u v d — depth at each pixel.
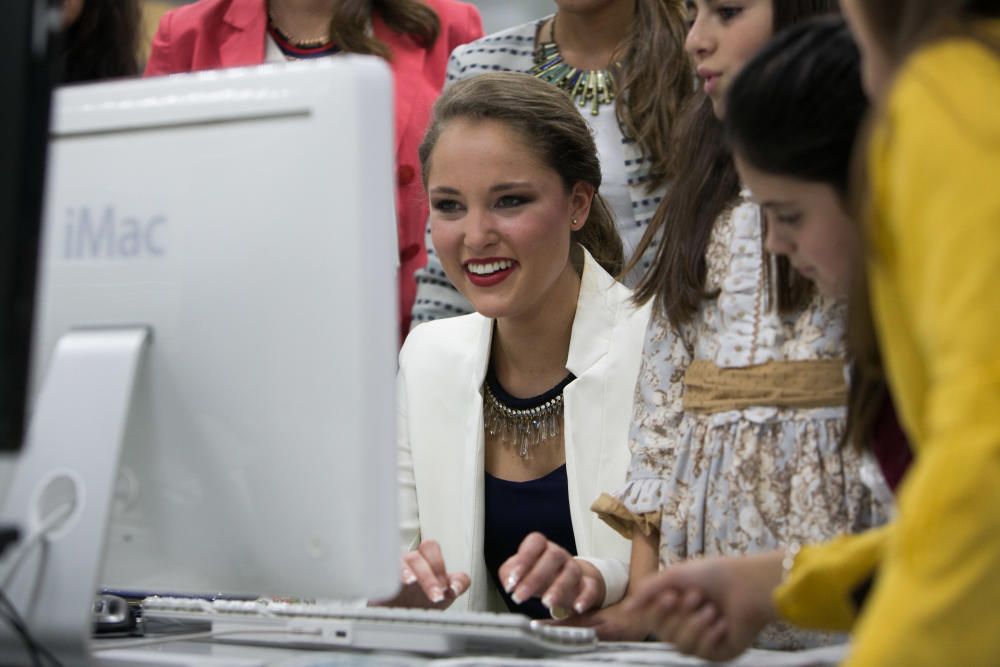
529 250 4.61
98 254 2.98
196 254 2.88
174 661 2.89
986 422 1.90
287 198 2.79
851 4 2.42
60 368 2.93
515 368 4.77
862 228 2.26
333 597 2.82
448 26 7.04
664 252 4.16
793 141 2.63
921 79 2.10
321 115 2.77
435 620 3.15
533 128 4.66
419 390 4.86
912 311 2.16
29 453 2.89
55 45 2.35
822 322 3.70
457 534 4.68
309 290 2.78
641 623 3.87
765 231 3.84
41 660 2.82
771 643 3.75
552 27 6.23
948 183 1.98
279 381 2.81
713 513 3.80
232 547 2.90
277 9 6.85
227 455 2.87
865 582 2.77
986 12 2.23
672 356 4.15
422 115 6.66
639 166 5.74
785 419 3.72
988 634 1.90
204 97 2.89
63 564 2.82
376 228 2.78
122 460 2.99
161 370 2.91
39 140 2.32
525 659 3.10
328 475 2.78
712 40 3.96
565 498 4.61
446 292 5.92
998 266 1.91
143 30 6.01
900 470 3.07
